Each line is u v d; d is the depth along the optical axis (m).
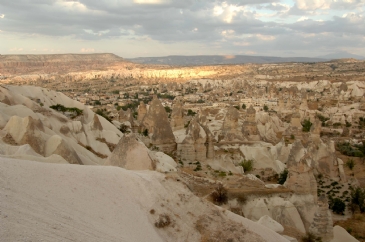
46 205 13.45
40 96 58.81
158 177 19.80
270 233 20.00
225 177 36.62
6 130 30.55
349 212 42.41
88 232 13.02
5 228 10.35
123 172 18.58
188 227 17.17
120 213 15.60
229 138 56.25
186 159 41.97
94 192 16.00
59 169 16.50
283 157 53.31
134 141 24.31
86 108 65.31
